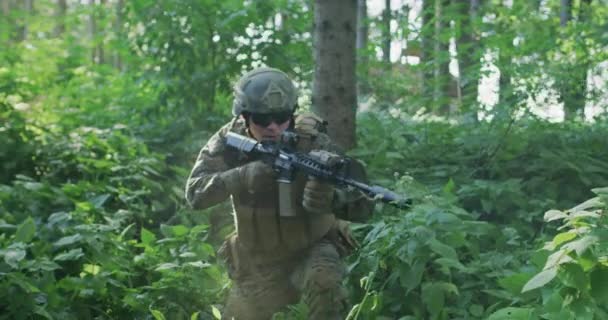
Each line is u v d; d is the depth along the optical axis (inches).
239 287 163.3
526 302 148.6
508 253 182.1
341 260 162.7
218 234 201.2
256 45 310.3
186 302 183.5
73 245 200.5
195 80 309.6
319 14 248.7
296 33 328.8
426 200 178.4
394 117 322.0
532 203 227.0
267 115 151.9
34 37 499.8
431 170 259.1
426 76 413.1
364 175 151.6
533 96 277.3
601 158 273.4
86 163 279.3
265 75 153.6
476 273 170.2
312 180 145.9
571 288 117.6
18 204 240.2
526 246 193.6
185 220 237.0
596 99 305.6
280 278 160.1
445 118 352.2
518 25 421.1
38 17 508.4
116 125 298.8
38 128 310.8
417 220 166.2
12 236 200.2
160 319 165.3
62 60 431.2
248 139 154.1
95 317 189.9
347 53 248.4
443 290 158.6
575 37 350.3
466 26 407.5
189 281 183.8
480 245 193.9
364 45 529.7
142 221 253.1
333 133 249.1
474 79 318.7
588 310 119.8
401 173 254.4
